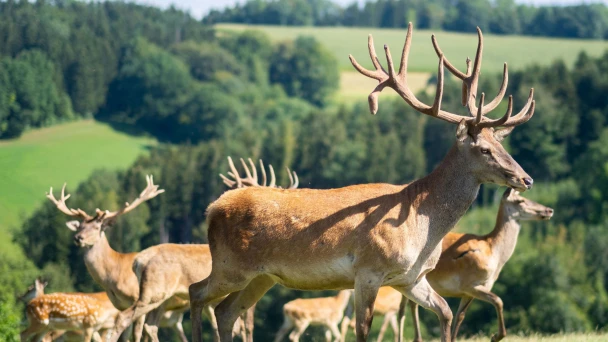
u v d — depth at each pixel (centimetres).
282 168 10256
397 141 10506
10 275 6009
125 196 8350
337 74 16912
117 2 15675
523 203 1956
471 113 1468
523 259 5706
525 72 11569
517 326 5247
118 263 2155
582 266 6212
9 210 8575
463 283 1911
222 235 1475
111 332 1919
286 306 2697
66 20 12206
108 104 12862
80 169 10112
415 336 1966
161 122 12938
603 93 10962
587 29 18662
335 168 10238
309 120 11669
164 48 15688
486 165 1402
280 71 16888
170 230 8938
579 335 2295
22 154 9988
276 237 1438
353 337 3959
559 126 10312
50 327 2230
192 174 9038
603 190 8419
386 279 1420
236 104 13338
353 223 1408
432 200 1432
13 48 10812
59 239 7150
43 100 10694
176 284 1948
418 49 17975
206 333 5141
